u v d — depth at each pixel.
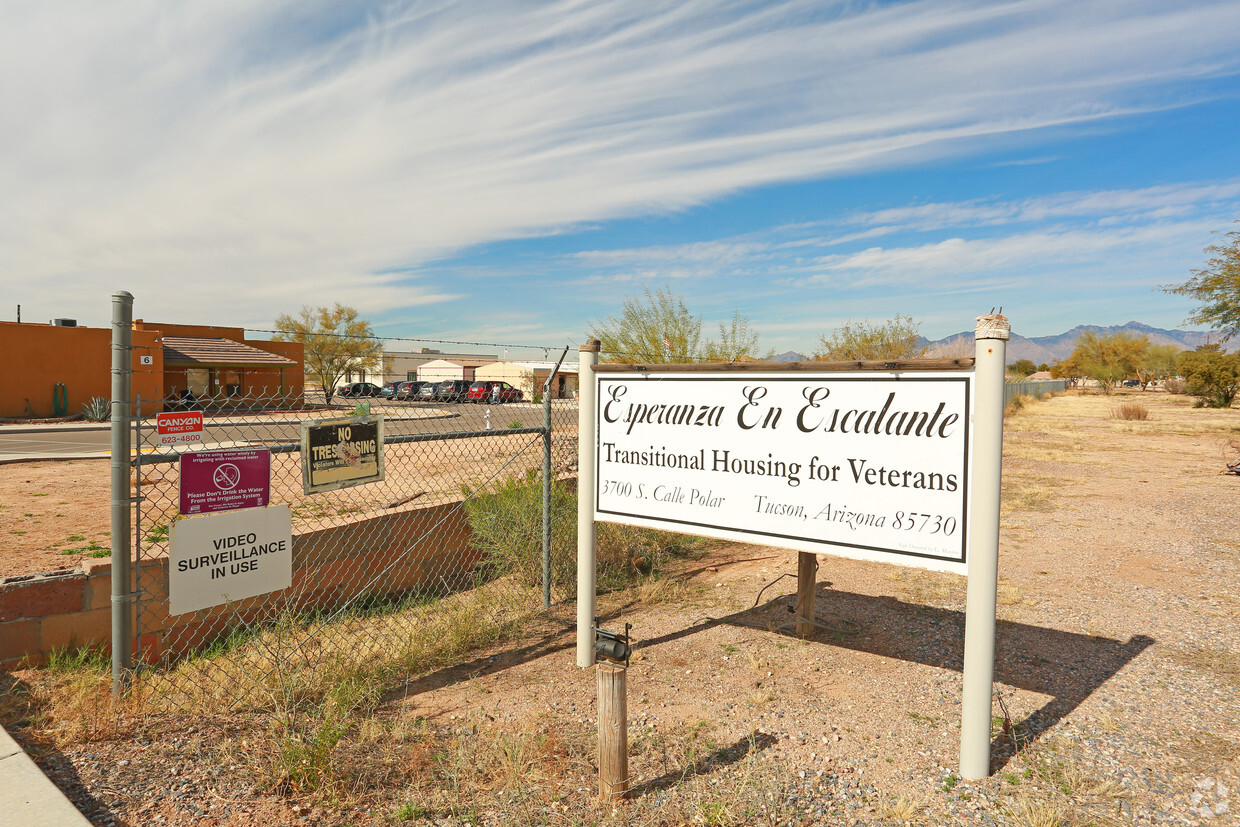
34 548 5.73
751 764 3.16
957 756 3.29
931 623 5.20
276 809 2.74
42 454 13.84
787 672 4.32
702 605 5.76
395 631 4.98
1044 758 3.25
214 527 3.75
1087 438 21.52
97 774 2.89
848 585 6.24
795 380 3.82
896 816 2.79
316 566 5.35
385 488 9.81
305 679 3.95
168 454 3.62
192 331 34.84
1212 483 12.34
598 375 4.61
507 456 13.63
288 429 12.94
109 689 3.66
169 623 4.45
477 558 6.89
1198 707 3.77
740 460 4.04
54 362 27.58
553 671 4.43
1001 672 4.27
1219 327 22.53
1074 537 8.13
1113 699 3.88
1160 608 5.52
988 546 3.05
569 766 3.21
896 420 3.45
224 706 3.69
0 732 3.00
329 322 39.44
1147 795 2.94
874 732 3.54
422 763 3.19
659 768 3.18
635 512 4.46
